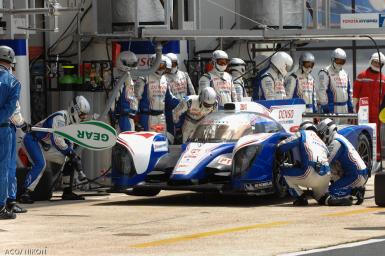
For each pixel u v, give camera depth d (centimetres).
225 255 1588
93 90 2867
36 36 2972
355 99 3312
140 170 2342
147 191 2483
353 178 2278
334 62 3191
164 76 2898
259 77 3041
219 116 2411
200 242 1728
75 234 1842
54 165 2514
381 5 3762
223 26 3562
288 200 2416
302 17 3338
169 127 2914
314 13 3322
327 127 2286
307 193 2303
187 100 2689
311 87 3131
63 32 3017
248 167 2247
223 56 2944
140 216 2117
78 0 2980
